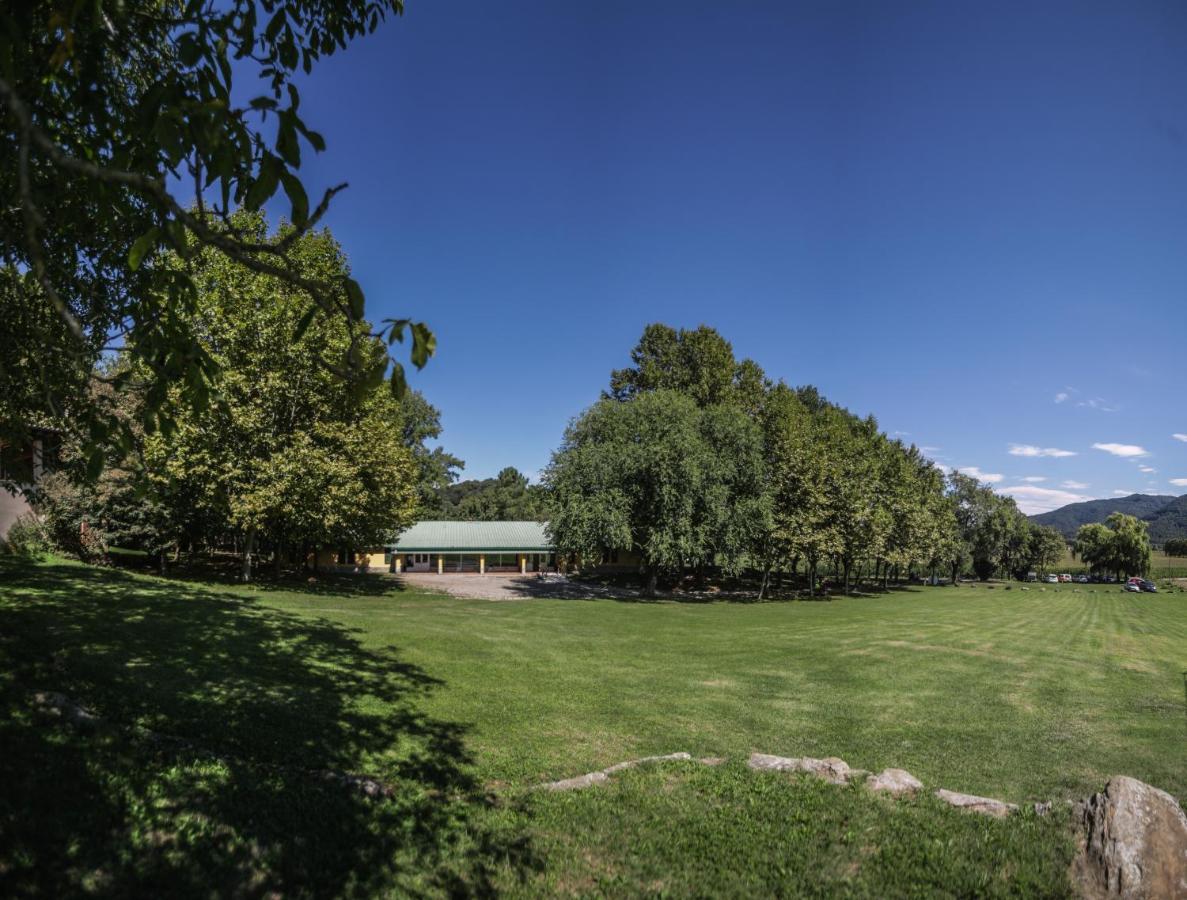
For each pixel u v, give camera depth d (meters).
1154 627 34.41
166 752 6.59
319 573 42.84
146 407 3.98
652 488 39.22
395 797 6.79
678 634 23.77
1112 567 99.44
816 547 42.72
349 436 29.62
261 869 5.04
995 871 5.46
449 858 5.60
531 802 6.96
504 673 14.18
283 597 24.19
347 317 2.76
